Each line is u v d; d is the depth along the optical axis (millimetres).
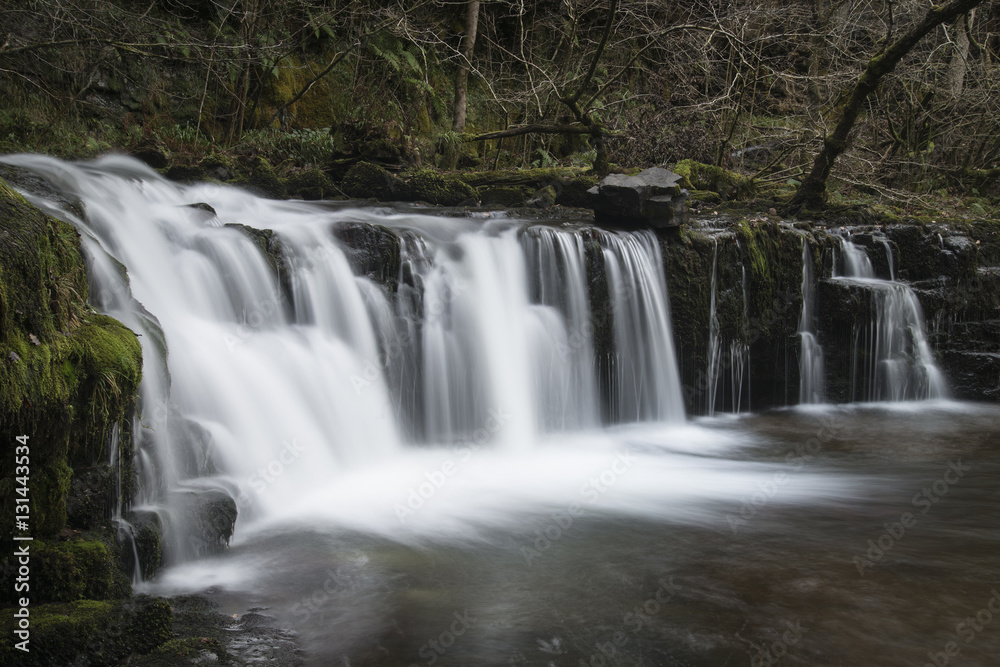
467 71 18797
